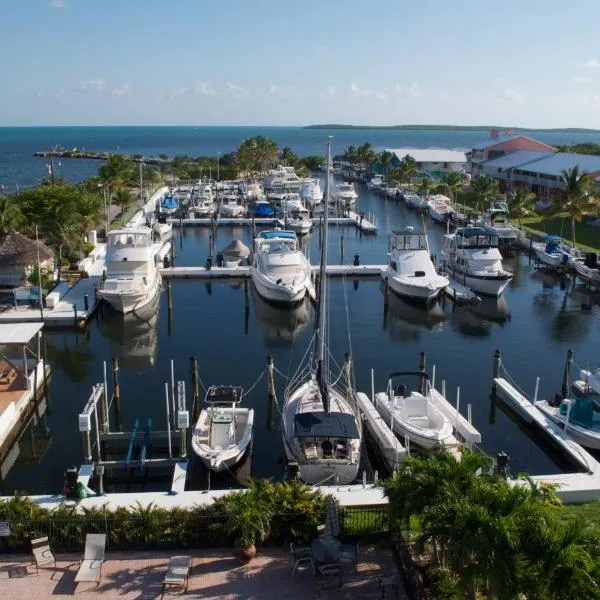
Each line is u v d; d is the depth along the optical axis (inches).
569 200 2450.8
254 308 1843.0
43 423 1115.9
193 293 2007.9
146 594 589.0
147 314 1753.2
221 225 3203.7
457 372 1368.1
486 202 3496.6
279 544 665.6
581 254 2345.0
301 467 857.5
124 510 677.9
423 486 572.7
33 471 963.3
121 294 1676.9
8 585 599.8
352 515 679.7
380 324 1716.3
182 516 670.5
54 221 1977.1
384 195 4483.3
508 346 1547.7
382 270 2106.3
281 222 3002.0
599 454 989.2
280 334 1614.2
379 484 636.1
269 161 5413.4
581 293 2054.6
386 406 1043.9
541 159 4109.3
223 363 1400.1
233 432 945.5
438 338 1604.3
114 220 2977.4
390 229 3191.4
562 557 455.5
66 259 2132.1
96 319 1711.4
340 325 1701.5
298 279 1870.1
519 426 1119.0
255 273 1991.9
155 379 1302.9
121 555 649.0
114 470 935.7
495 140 5246.1
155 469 946.7
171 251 2385.6
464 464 587.5
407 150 5787.4
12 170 7052.2
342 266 2244.1
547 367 1406.3
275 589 597.6
